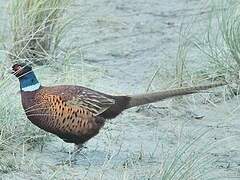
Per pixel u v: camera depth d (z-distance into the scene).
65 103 12.62
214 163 13.12
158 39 20.64
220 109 16.00
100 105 12.91
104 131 14.45
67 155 13.23
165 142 14.13
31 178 12.14
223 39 17.38
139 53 19.58
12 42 17.38
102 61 18.81
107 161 12.90
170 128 14.89
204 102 16.36
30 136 13.34
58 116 12.63
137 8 23.33
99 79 17.28
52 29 18.12
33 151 13.31
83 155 13.27
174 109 15.91
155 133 14.58
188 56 18.31
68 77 16.11
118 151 13.50
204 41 18.69
